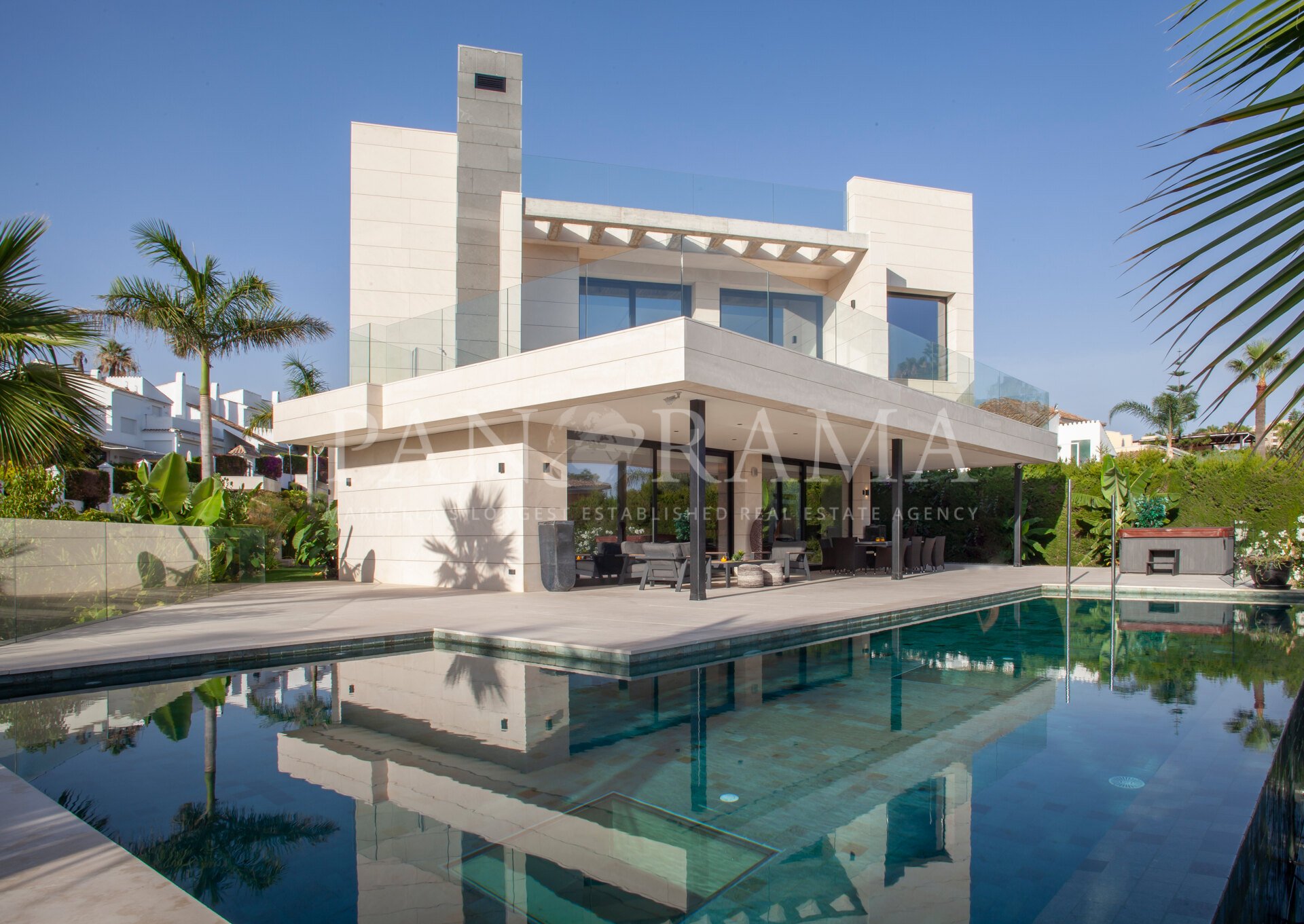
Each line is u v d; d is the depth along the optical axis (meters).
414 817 3.29
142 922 2.24
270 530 18.27
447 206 16.39
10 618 7.02
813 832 3.11
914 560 15.87
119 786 3.67
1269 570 12.83
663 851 2.94
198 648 6.41
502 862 2.85
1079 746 4.23
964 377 15.60
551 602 9.99
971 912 2.43
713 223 16.36
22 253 6.39
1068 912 2.43
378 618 8.38
